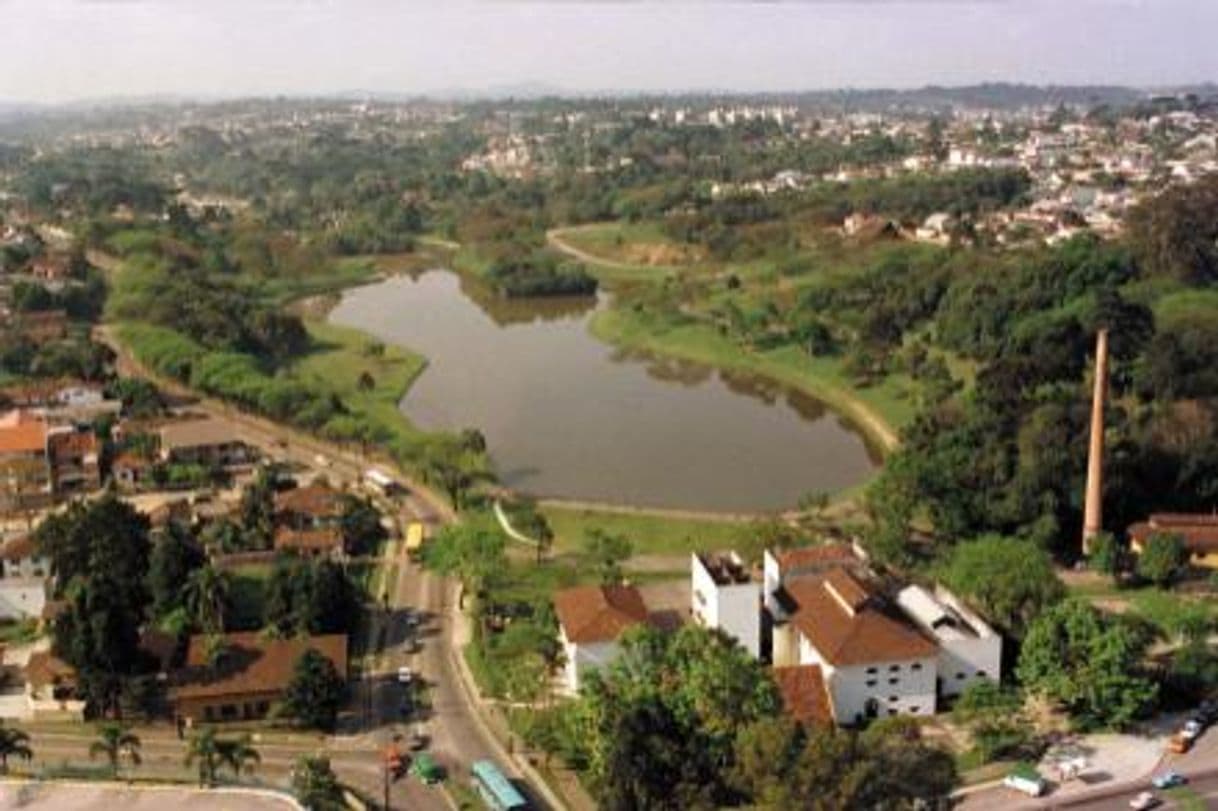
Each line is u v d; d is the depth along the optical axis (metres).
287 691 157.25
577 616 166.88
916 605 170.12
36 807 136.12
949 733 152.12
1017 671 157.25
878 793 116.94
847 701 154.38
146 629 173.38
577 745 143.88
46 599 190.88
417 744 153.25
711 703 138.62
